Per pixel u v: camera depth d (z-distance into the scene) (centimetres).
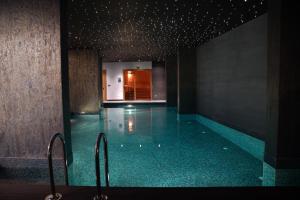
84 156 471
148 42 784
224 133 636
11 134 315
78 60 951
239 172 378
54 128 311
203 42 780
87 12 436
